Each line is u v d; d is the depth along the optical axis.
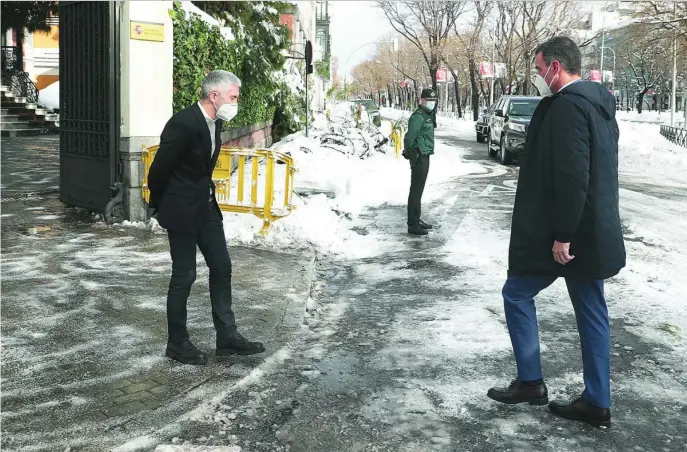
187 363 4.50
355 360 4.77
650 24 28.89
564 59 3.74
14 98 26.25
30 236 8.31
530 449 3.53
